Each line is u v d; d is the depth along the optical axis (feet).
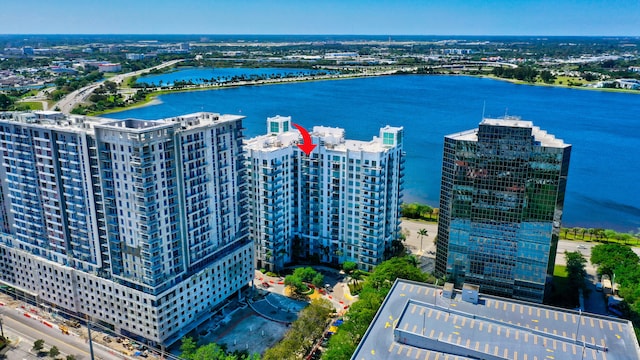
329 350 523.70
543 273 633.20
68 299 630.33
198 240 599.16
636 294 642.22
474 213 646.74
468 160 627.87
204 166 586.04
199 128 570.46
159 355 569.64
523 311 529.04
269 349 547.90
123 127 542.16
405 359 461.78
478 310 530.68
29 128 580.30
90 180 554.05
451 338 476.54
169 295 564.30
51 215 608.19
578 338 482.69
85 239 590.55
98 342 592.60
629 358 452.76
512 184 613.93
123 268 570.05
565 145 589.32
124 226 548.72
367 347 477.77
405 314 515.50
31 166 599.16
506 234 638.12
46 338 601.21
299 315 617.21
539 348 465.06
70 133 549.95
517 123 621.72
